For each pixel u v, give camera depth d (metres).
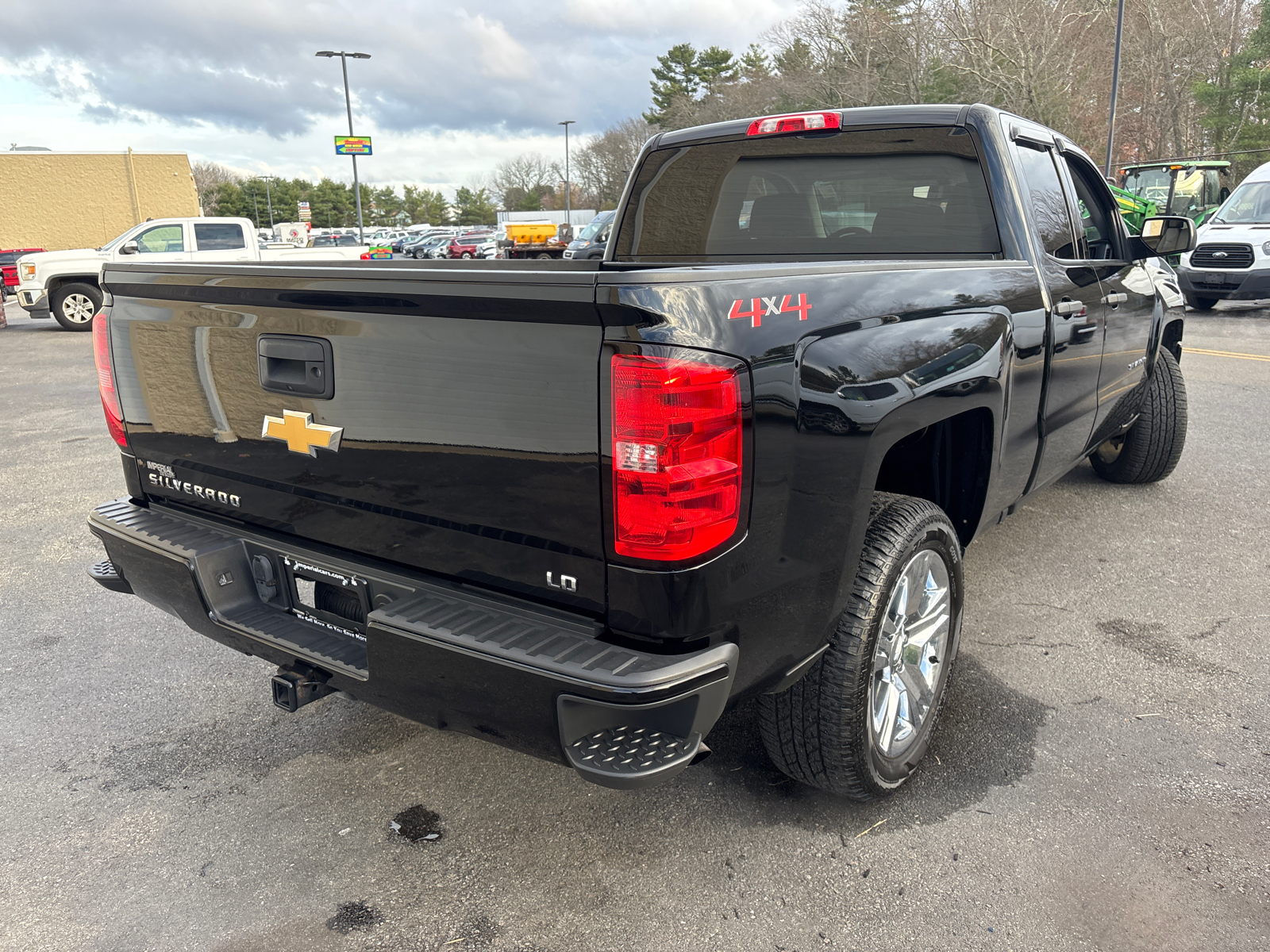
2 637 3.58
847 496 1.97
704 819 2.40
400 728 2.90
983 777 2.56
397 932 2.03
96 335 2.54
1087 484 5.37
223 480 2.31
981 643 3.37
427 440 1.84
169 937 2.02
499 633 1.78
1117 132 53.19
